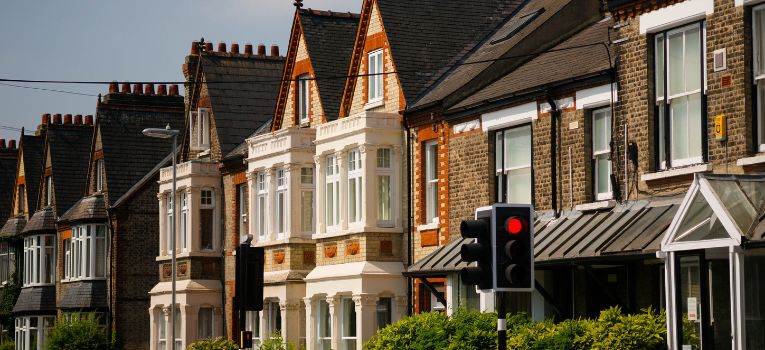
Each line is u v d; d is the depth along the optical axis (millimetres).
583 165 30094
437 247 36344
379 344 30359
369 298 37812
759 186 22922
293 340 42312
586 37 33438
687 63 26672
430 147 37500
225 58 52344
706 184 22781
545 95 31328
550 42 35938
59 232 63094
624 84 28359
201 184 49906
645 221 26516
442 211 36062
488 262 20219
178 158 57406
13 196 71000
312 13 45125
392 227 38438
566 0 37125
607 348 24109
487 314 28406
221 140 49969
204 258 49844
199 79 52406
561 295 30094
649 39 27625
